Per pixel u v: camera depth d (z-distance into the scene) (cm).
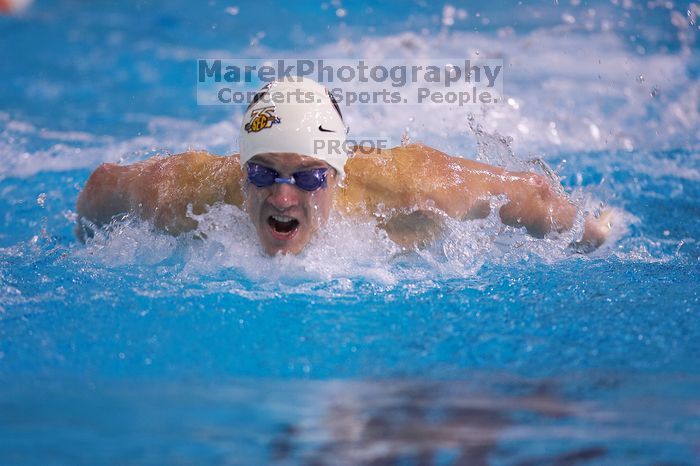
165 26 3012
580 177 1691
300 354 872
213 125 2050
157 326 953
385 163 1233
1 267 1186
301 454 635
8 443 658
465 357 864
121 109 2184
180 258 1217
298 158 1096
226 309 1009
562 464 621
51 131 1972
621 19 2908
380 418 704
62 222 1447
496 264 1216
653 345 899
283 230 1198
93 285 1102
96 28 2995
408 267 1189
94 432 678
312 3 3253
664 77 2361
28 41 2853
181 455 636
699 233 1410
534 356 867
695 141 1919
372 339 916
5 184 1620
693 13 2912
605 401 745
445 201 1212
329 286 1098
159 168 1288
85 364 846
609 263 1234
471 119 1600
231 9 3209
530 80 2322
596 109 2111
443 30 2833
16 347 890
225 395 759
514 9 3070
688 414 714
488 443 653
